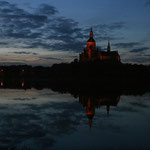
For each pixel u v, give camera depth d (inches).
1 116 1237.7
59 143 807.7
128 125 1075.3
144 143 813.2
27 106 1603.1
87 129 989.8
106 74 6171.3
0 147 754.8
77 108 1537.9
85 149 751.7
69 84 4252.0
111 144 801.6
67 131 956.6
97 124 1088.8
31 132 934.4
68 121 1139.3
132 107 1619.1
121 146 780.6
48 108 1524.4
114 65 6840.6
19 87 3484.3
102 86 3727.9
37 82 5088.6
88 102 1836.9
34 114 1306.6
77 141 829.8
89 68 6476.4
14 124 1059.3
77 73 6589.6
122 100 1996.8
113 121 1156.5
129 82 5128.0
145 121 1163.3
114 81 5403.5
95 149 754.2
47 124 1066.1
